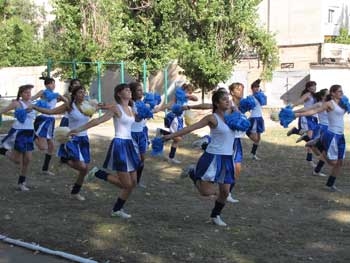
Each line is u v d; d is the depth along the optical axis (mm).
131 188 7387
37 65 39750
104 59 22906
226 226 7102
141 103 8961
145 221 7293
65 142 7840
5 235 6582
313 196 9000
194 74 23359
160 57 25031
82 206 8141
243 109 8430
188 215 7660
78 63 21828
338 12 40875
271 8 41438
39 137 10586
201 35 23766
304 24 40062
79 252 5977
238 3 23328
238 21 23359
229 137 6855
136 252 5969
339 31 40906
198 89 24812
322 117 10664
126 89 7258
